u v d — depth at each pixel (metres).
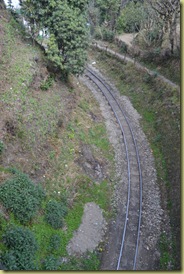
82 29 24.78
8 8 30.11
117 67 36.78
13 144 16.86
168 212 18.00
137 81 32.28
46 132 19.73
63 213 16.09
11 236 12.94
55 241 14.55
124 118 27.47
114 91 32.88
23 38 27.14
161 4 31.97
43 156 18.25
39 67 24.22
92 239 15.86
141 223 17.11
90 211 17.34
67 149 20.38
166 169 21.06
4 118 17.27
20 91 20.14
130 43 39.91
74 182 18.39
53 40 24.67
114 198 18.70
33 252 13.32
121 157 22.44
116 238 16.14
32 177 16.66
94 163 20.86
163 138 23.73
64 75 27.47
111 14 47.06
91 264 14.58
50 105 22.09
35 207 14.95
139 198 18.84
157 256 15.48
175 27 30.12
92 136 23.72
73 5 25.50
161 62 32.16
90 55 43.06
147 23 38.00
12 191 14.48
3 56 22.03
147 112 27.92
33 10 25.47
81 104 26.55
